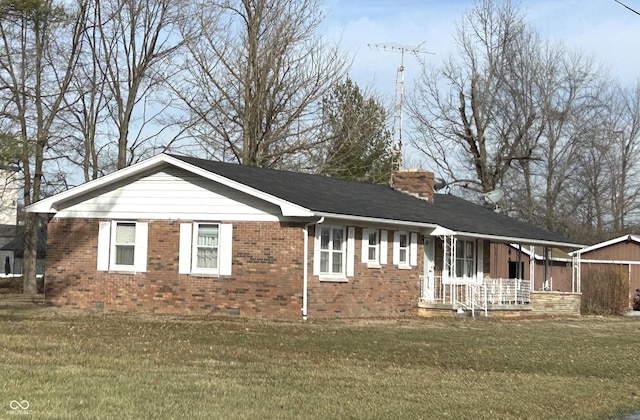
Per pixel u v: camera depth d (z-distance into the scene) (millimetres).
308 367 15281
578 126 53250
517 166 53031
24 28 34562
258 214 25266
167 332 20406
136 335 19531
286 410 10828
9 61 35125
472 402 12328
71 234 27688
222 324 22750
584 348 21234
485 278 33312
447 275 30875
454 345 20328
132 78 38375
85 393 11086
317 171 41781
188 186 26250
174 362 14922
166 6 38281
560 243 36344
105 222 27234
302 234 24703
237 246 25453
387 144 46688
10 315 24188
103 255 27156
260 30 39969
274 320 24172
